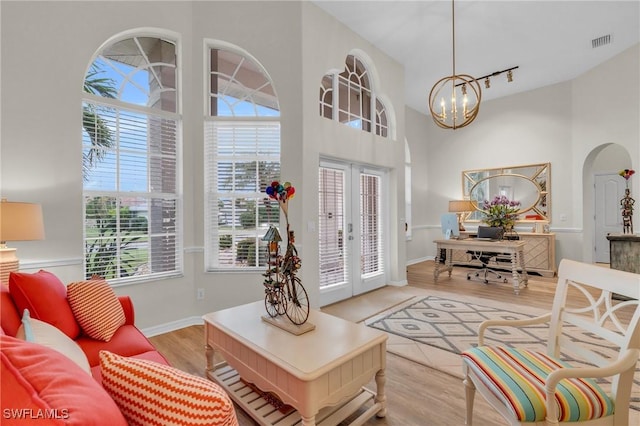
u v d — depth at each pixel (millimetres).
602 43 4496
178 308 3262
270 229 2070
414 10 3715
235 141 3480
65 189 2666
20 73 2482
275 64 3453
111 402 667
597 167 6863
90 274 2846
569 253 5617
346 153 4086
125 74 3082
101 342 1781
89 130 2848
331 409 1796
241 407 1848
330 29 3811
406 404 1960
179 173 3332
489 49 4602
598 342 2750
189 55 3359
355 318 3480
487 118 6590
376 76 4582
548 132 5844
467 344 2773
